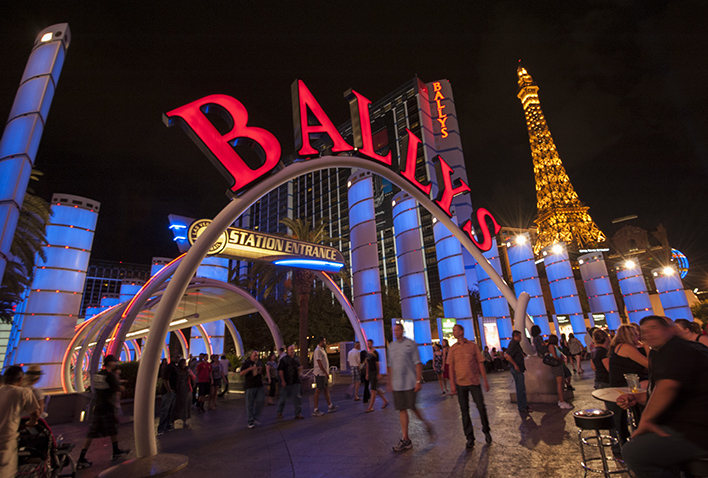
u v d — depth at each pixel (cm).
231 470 532
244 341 3747
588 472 432
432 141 12019
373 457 549
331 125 894
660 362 248
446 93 12681
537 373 953
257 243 1502
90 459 660
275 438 730
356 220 2278
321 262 1683
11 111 987
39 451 424
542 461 479
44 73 1009
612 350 506
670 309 3609
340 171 13588
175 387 908
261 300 3488
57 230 1747
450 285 2462
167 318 621
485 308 3097
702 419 228
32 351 1599
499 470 455
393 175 1020
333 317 3741
